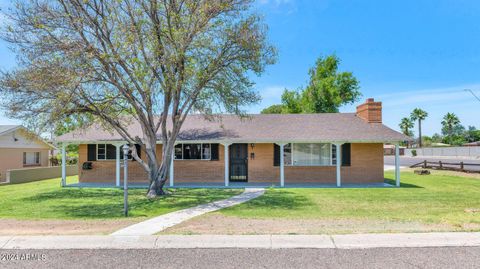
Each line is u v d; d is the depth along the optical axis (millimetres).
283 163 17062
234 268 5289
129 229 7676
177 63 12141
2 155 24125
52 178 23547
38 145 28000
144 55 12109
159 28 11969
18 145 25734
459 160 43750
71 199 12609
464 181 18562
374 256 5816
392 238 6750
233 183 17812
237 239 6738
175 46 11789
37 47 11664
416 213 9570
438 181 18609
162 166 13555
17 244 6500
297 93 43156
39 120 12508
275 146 18312
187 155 18375
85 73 11789
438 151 60469
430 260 5605
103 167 18531
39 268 5320
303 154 18203
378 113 19156
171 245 6441
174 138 13742
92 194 14039
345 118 20203
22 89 11969
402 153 70938
